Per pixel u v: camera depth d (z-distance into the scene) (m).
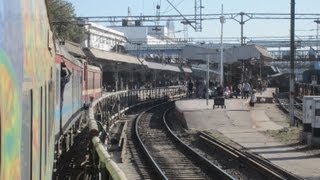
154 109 56.88
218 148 23.59
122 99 47.31
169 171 18.56
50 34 6.29
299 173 16.67
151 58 93.75
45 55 5.32
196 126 34.03
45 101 5.23
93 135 12.16
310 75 63.47
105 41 105.38
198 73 114.25
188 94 65.44
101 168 7.27
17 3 3.00
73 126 21.52
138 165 20.16
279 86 84.56
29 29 3.60
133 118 44.12
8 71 2.62
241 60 61.59
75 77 23.08
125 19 54.72
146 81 91.12
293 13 32.44
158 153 23.48
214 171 18.31
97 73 40.22
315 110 22.34
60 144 14.84
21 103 3.04
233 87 63.19
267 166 17.77
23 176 3.23
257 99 54.59
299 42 95.88
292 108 32.06
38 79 4.21
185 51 67.62
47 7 5.91
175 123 38.91
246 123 34.44
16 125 2.82
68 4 66.44
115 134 29.72
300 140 24.14
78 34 75.44
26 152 3.38
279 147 23.19
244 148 22.95
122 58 62.97
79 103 25.58
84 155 15.39
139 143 25.61
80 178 12.44
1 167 2.44
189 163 20.55
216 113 36.44
